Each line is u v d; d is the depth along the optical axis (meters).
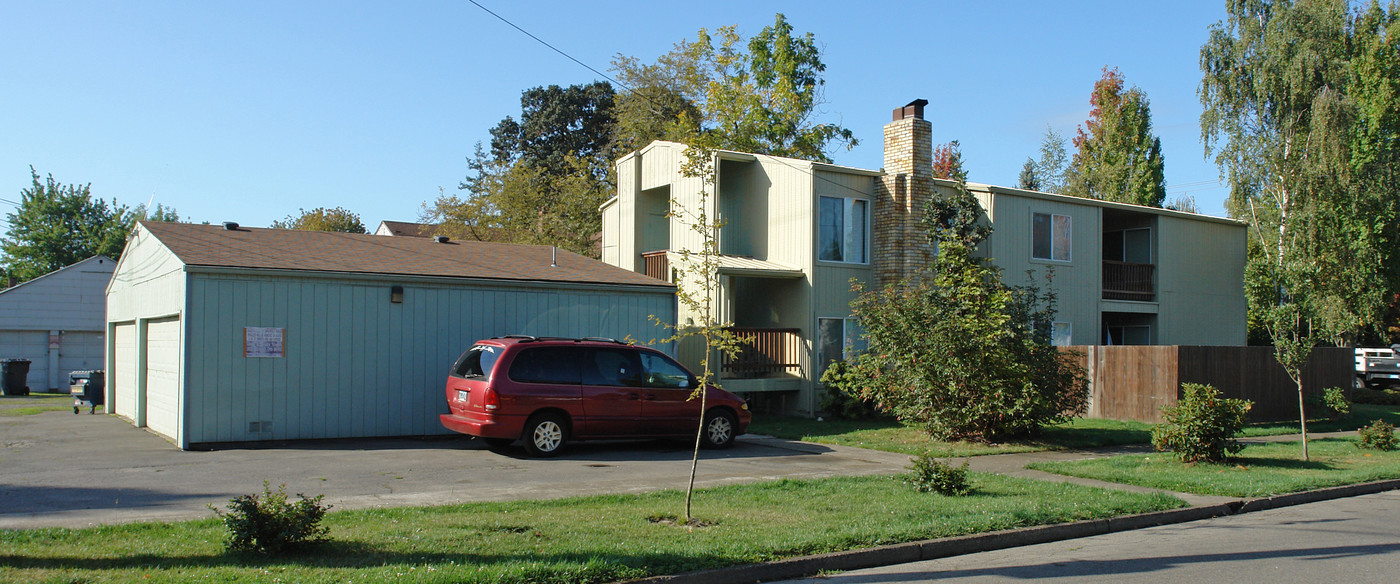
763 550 7.25
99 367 31.39
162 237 15.73
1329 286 29.89
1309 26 30.86
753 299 23.06
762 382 20.83
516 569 6.30
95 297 31.42
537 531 7.68
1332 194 30.00
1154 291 28.14
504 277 16.73
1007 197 24.28
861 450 14.84
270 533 6.60
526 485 10.56
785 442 15.94
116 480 10.58
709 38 40.97
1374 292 30.80
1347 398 23.42
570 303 17.47
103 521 7.99
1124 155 44.44
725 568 6.82
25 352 30.30
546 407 13.20
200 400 13.81
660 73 41.78
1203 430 13.07
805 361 21.22
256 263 14.46
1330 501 11.20
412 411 15.72
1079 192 46.66
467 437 15.65
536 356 13.39
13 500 9.16
